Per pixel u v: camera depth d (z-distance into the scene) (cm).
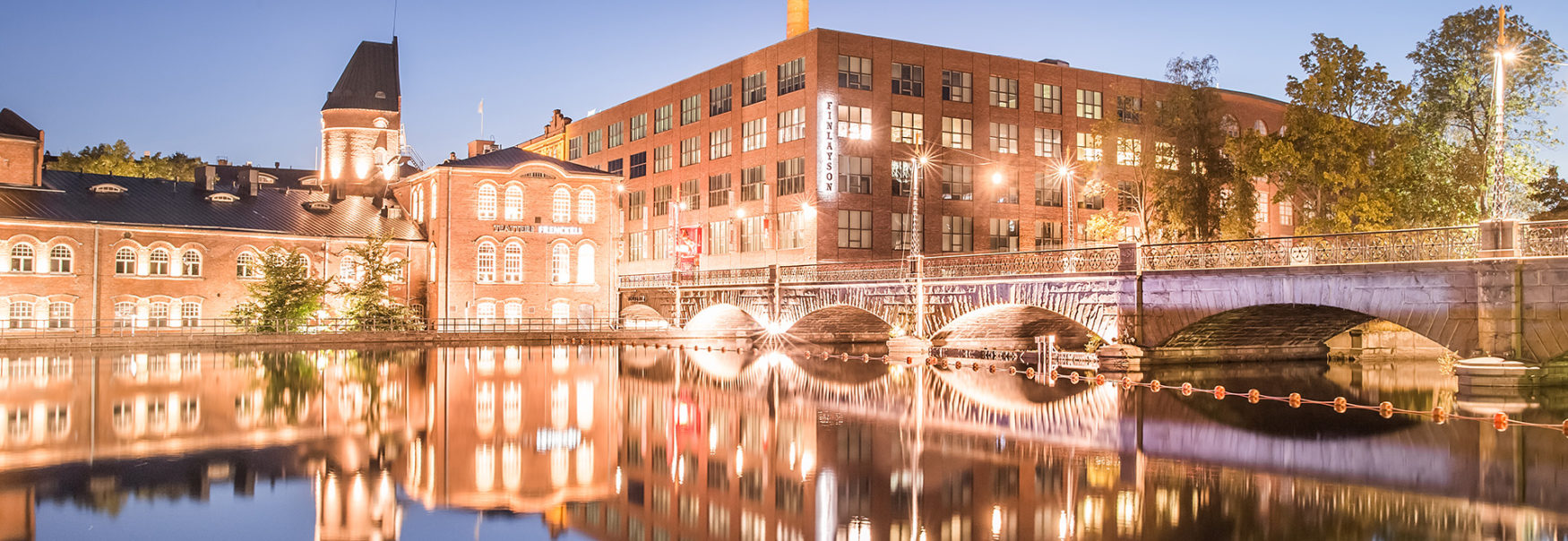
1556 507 1997
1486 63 5528
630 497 2128
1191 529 1844
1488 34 5559
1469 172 5694
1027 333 6719
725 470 2400
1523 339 3469
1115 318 4841
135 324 7912
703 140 9394
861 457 2559
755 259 8619
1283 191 5869
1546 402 3369
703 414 3388
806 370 5350
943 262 6200
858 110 8162
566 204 9200
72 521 1892
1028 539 1791
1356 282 3931
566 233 9144
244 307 7925
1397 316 3797
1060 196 9075
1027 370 5016
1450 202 5816
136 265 7931
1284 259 4341
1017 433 2922
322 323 8294
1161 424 3083
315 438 2839
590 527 1897
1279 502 2041
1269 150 5706
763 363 5919
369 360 5988
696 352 7075
